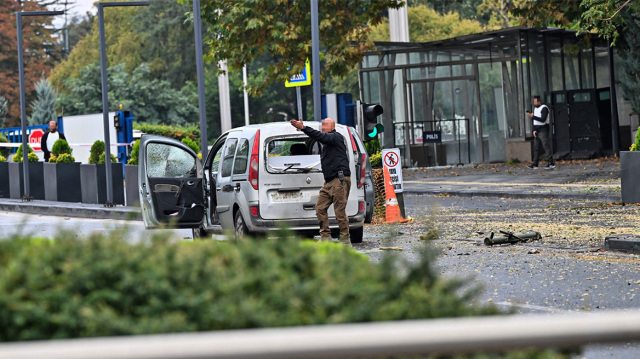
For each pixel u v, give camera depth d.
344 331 5.78
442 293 9.92
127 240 11.46
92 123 95.75
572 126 87.31
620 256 32.22
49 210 66.19
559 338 6.06
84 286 9.60
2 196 78.12
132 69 196.00
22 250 10.57
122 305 9.48
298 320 9.14
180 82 195.50
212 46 75.38
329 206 37.41
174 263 10.11
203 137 56.44
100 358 5.35
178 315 9.12
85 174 67.88
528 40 87.25
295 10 72.69
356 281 9.97
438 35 170.38
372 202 39.56
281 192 37.28
